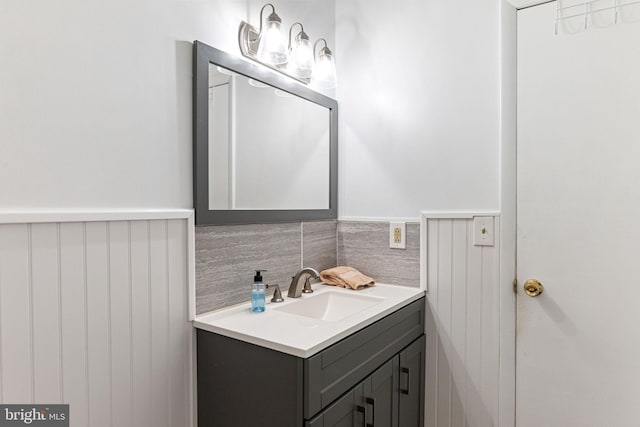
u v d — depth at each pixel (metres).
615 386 1.34
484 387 1.58
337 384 1.13
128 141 1.09
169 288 1.20
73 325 0.97
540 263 1.46
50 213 0.92
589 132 1.37
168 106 1.20
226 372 1.19
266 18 1.54
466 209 1.62
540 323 1.47
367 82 1.88
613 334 1.34
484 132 1.57
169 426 1.20
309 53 1.66
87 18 1.00
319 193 1.85
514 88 1.50
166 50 1.19
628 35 1.30
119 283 1.07
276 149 1.60
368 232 1.88
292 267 1.70
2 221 0.84
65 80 0.95
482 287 1.58
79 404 0.98
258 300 1.37
